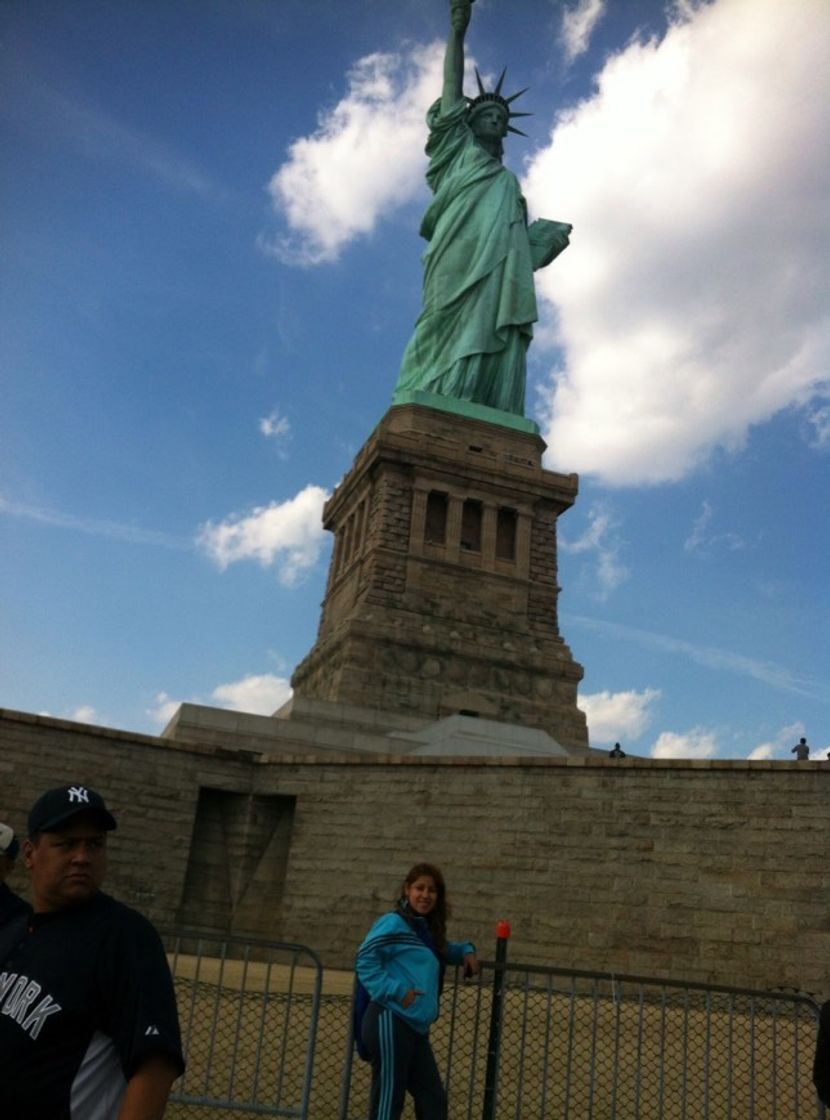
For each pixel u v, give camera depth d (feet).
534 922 111.14
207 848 128.57
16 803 120.16
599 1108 55.16
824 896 101.71
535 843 114.32
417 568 268.82
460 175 328.29
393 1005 35.29
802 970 99.71
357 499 297.74
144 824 124.88
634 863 109.81
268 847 128.88
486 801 118.32
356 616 257.34
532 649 266.36
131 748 127.24
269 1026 63.00
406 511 275.39
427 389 305.53
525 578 277.03
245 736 165.17
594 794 114.01
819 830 104.06
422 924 37.65
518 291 312.09
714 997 91.71
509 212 320.91
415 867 38.63
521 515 284.00
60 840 19.69
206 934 50.90
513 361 308.40
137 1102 17.56
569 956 108.37
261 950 120.98
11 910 25.49
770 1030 68.18
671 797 111.04
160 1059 18.04
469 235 318.04
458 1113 53.52
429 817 120.06
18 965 19.15
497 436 291.79
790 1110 56.24
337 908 119.96
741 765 109.29
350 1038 46.96
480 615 267.80
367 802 123.85
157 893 122.93
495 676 259.39
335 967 116.16
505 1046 62.23
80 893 19.47
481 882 114.93
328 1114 52.13
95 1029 18.67
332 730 170.40
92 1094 18.30
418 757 123.24
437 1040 63.98
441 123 341.62
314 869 123.13
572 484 288.30
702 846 108.06
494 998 46.68
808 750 169.78
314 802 126.62
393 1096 34.24
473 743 175.32
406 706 248.73
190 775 128.77
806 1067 61.57
